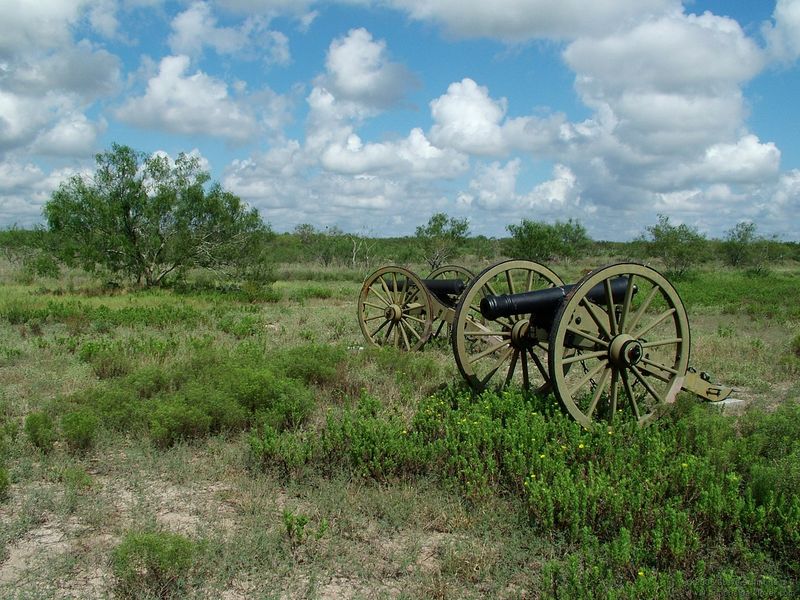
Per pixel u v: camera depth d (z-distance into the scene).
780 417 5.38
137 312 13.68
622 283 6.30
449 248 33.84
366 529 3.98
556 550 3.70
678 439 5.29
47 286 22.41
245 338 11.28
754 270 34.84
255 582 3.36
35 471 4.89
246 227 23.23
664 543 3.61
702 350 9.95
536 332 6.57
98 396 6.42
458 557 3.56
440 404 5.99
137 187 22.09
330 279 31.47
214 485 4.71
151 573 3.32
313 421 6.19
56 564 3.52
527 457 4.73
